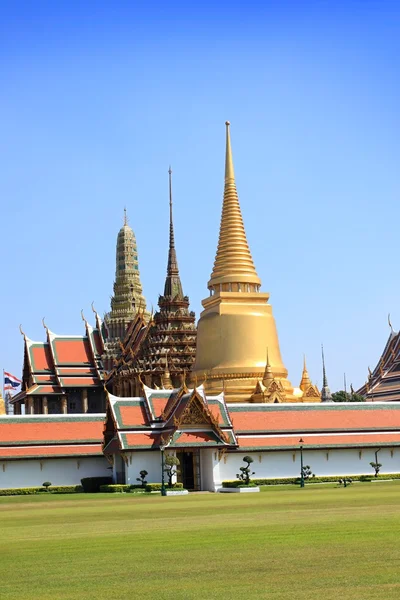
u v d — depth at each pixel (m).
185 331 144.75
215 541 33.91
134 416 89.44
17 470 91.88
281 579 25.45
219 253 128.88
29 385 163.75
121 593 24.33
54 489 89.56
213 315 124.06
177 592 24.16
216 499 64.94
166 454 86.31
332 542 32.19
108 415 90.56
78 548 33.50
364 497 59.25
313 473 93.88
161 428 88.75
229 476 90.00
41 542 35.94
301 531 36.00
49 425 95.38
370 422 98.00
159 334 145.12
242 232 129.38
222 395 91.19
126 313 184.12
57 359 159.88
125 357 154.38
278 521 40.94
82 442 94.50
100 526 42.38
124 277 188.88
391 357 151.75
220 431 85.94
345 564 27.44
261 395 116.19
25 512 56.44
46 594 24.55
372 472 96.00
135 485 83.50
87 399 162.50
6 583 26.47
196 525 40.75
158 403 90.81
